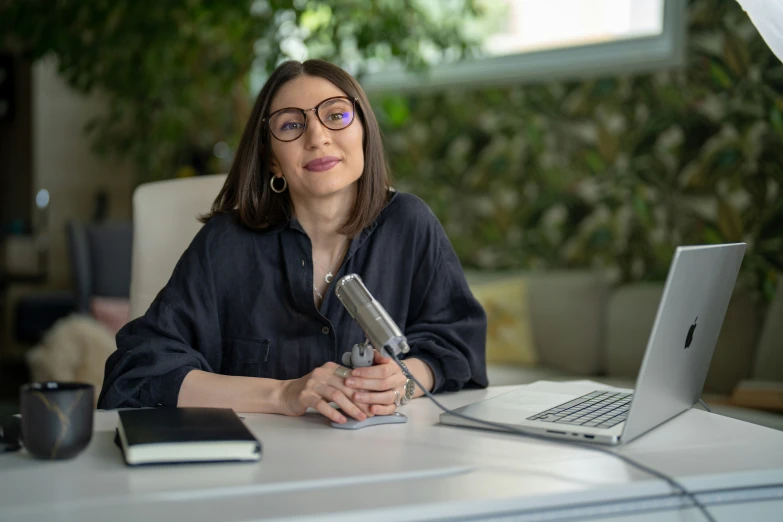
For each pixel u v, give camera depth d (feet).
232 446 3.43
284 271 5.33
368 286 5.44
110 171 19.31
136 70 12.90
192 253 5.32
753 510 3.40
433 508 2.92
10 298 18.70
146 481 3.17
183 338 5.11
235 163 5.49
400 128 15.20
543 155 13.79
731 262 4.23
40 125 18.78
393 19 12.32
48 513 2.81
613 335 12.15
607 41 13.51
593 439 3.82
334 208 5.30
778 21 5.58
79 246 14.21
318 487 3.13
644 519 3.21
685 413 4.53
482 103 14.39
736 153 11.98
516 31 14.48
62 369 11.24
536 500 3.04
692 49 12.33
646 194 12.82
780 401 8.82
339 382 4.34
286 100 5.08
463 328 5.48
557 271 13.41
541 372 11.64
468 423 4.18
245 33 12.41
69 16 12.00
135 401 4.69
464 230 14.60
